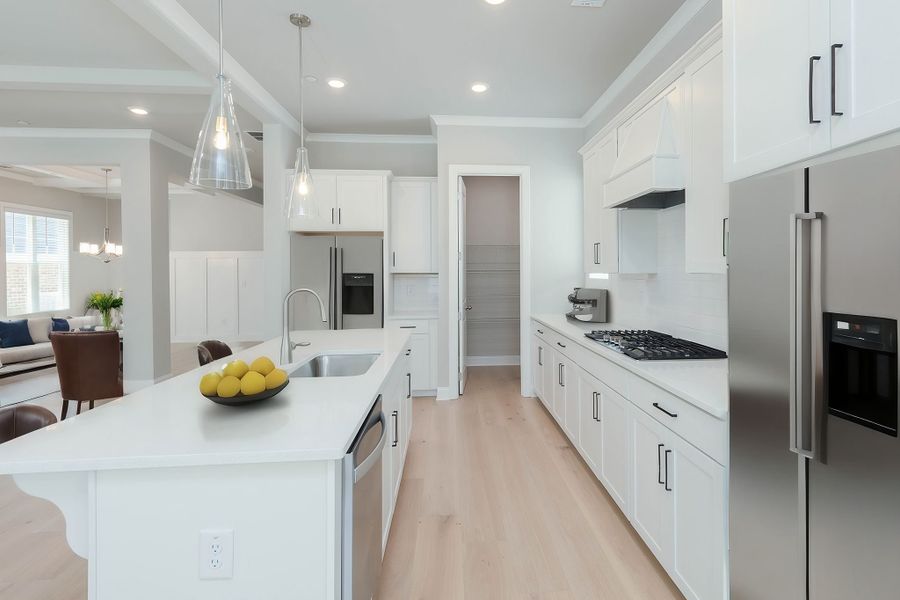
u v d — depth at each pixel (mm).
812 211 1079
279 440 1203
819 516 1070
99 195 8352
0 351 5762
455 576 1905
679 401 1660
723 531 1417
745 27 1407
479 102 4055
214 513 1183
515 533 2215
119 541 1170
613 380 2318
